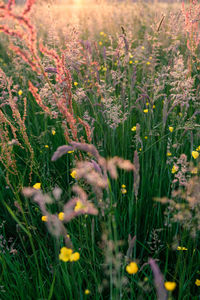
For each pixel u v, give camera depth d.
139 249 2.02
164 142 2.55
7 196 2.39
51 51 1.50
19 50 1.32
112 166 1.24
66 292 1.62
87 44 2.74
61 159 2.71
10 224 2.21
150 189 2.23
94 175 1.26
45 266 1.81
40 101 1.63
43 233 2.13
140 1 6.14
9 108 3.47
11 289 1.61
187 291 1.58
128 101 2.99
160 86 2.35
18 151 2.87
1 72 1.96
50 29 2.85
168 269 1.83
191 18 2.56
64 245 1.78
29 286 1.61
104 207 1.45
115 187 2.14
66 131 1.79
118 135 2.81
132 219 2.09
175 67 2.22
